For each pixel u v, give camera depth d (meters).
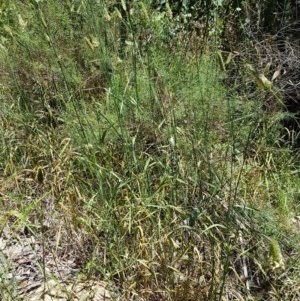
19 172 3.60
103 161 3.42
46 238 3.26
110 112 3.63
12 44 4.14
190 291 2.82
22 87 4.07
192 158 3.26
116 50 3.76
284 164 3.76
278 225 3.14
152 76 3.62
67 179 3.28
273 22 4.31
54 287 2.81
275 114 3.81
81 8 4.06
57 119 3.78
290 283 2.97
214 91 3.50
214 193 2.99
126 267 2.91
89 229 3.16
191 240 2.92
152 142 3.56
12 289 2.80
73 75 3.86
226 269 2.70
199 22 4.41
